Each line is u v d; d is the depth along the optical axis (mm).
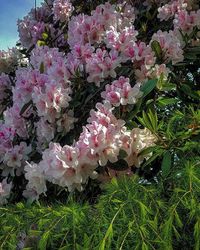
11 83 2006
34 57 1725
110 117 1324
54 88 1452
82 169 1299
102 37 1646
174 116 1259
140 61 1480
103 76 1451
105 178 1374
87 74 1526
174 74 1604
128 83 1359
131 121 1368
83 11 2094
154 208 982
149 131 1346
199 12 1667
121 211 949
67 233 968
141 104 1435
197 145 1153
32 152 1648
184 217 976
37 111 1517
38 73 1581
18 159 1624
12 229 1045
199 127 1238
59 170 1258
